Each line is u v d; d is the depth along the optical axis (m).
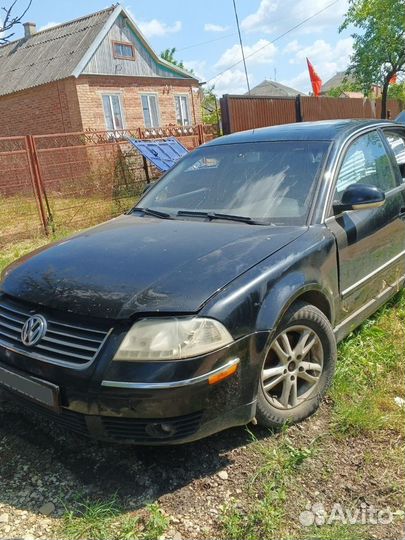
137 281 2.54
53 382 2.43
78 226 9.57
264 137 3.91
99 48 19.34
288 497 2.41
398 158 4.33
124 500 2.44
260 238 2.94
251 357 2.51
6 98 20.17
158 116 22.05
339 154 3.51
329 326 3.04
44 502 2.46
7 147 14.23
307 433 2.87
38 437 2.94
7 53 23.02
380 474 2.54
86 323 2.46
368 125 4.06
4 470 2.68
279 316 2.61
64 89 18.73
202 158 4.02
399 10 16.89
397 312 4.24
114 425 2.38
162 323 2.34
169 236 3.06
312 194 3.26
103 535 2.22
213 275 2.55
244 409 2.55
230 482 2.53
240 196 3.47
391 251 3.92
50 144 17.84
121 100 20.31
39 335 2.53
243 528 2.23
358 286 3.45
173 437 2.38
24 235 8.80
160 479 2.56
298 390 2.98
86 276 2.67
